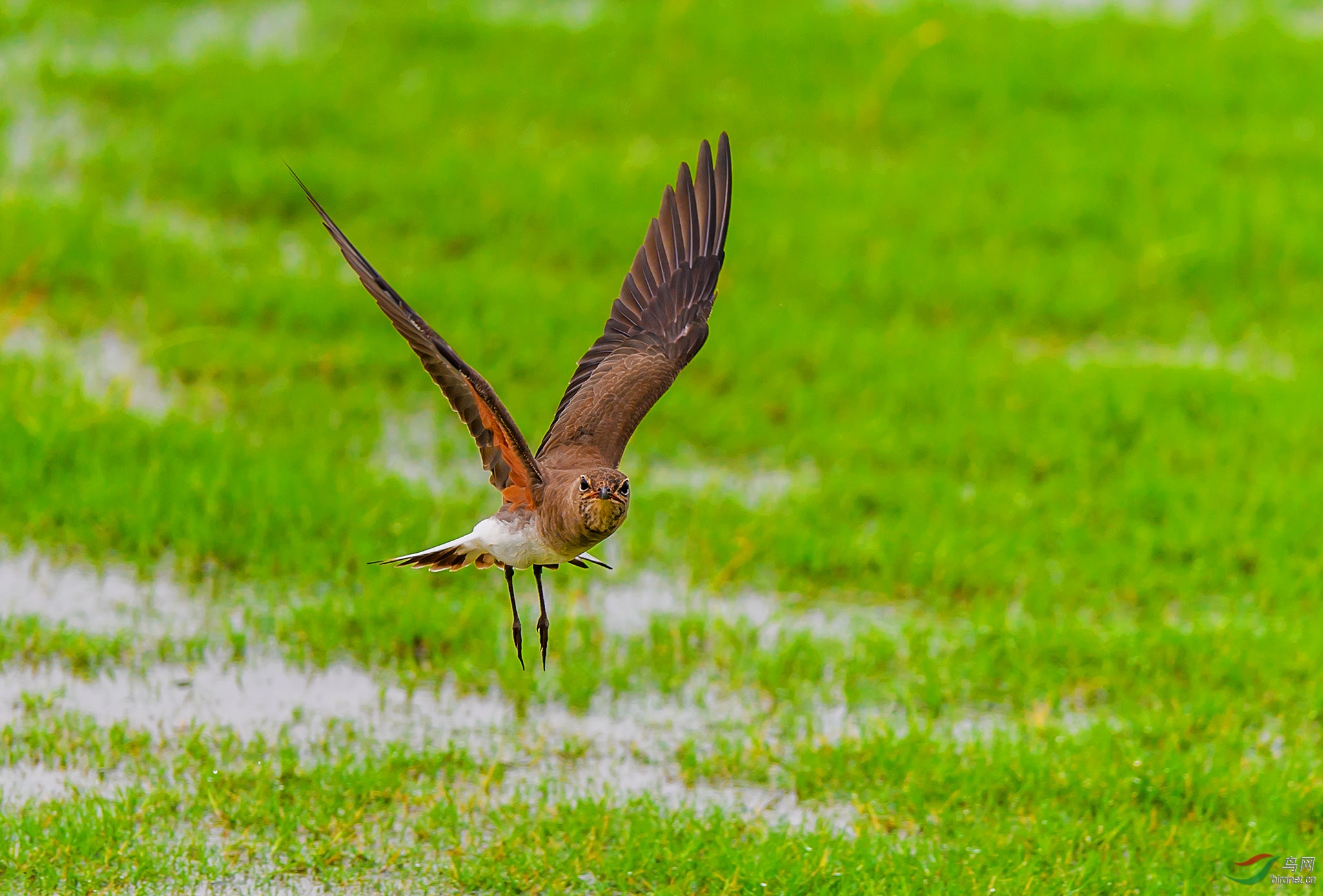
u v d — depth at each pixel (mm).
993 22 26594
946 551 13391
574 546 7977
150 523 13141
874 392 16359
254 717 11047
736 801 10352
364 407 15680
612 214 19953
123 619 12195
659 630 12203
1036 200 20781
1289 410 15984
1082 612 12953
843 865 9328
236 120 21781
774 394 16344
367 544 13102
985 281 18797
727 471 15305
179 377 16125
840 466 15250
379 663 11852
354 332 17156
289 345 16594
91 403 14836
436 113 22688
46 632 11680
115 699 11148
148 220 19641
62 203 19094
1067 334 18328
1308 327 18141
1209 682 11742
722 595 13141
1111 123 23203
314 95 22578
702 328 9391
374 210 19875
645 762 10805
